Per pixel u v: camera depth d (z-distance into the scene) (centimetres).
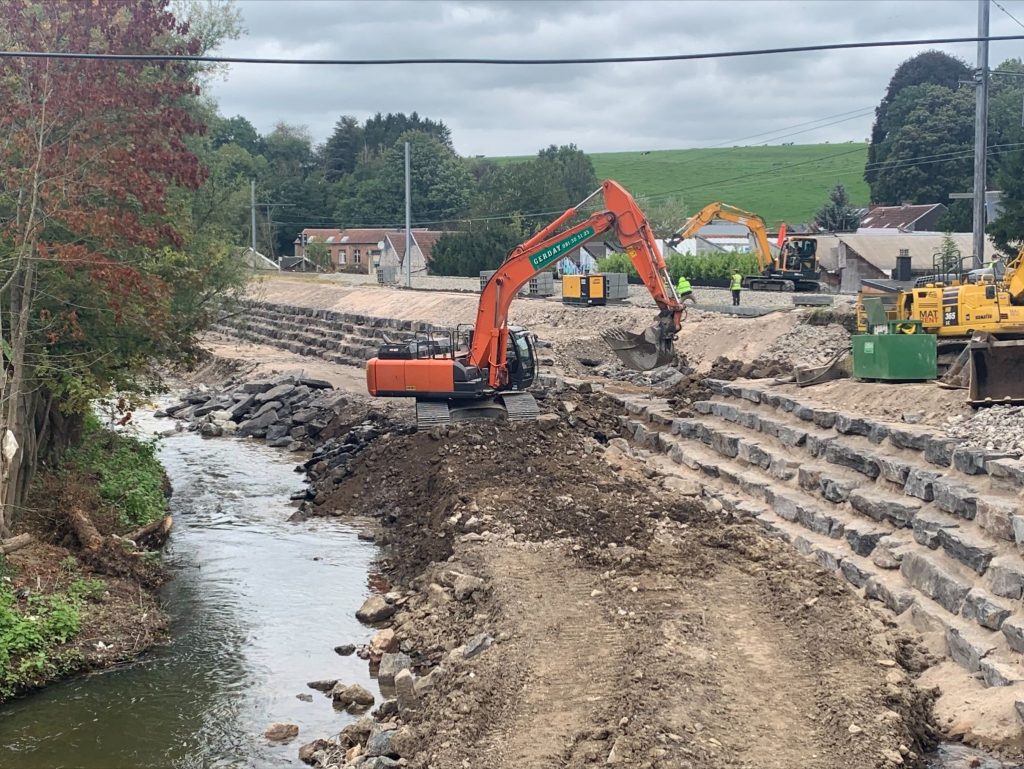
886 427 2016
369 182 12775
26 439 2098
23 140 1917
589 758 1127
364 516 2655
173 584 2105
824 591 1639
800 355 3556
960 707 1284
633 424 3000
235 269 2967
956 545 1554
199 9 3009
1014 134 9262
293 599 2016
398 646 1709
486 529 2061
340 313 6419
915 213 8750
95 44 1967
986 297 2647
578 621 1559
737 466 2436
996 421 1884
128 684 1606
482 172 15388
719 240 9944
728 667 1345
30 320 2081
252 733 1443
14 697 1555
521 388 3028
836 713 1210
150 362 2981
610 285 4978
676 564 1773
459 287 7088
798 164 18462
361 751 1314
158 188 2083
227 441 3891
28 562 1861
